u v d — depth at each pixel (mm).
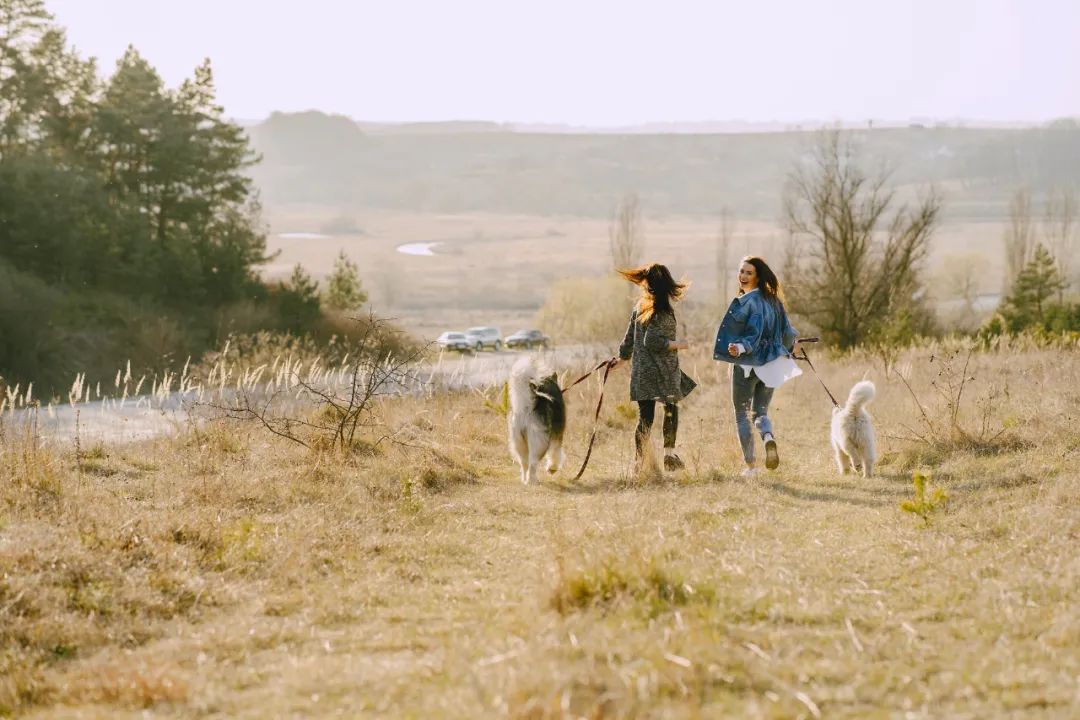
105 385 26938
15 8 39562
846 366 19891
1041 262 40062
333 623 5082
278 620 5148
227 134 41594
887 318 33344
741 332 8852
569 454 11109
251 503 7934
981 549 5949
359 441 10508
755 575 5426
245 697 4012
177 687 4102
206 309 36438
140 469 9570
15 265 32781
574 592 4895
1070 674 3904
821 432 12453
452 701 3697
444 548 6652
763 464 9648
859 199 35812
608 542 6043
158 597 5434
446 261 187000
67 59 41094
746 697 3717
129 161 40594
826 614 4746
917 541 6168
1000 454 8938
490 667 4035
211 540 6480
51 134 39625
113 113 39156
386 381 11469
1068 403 10453
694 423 13484
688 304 30438
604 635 4258
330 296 49031
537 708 3496
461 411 13188
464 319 112750
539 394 9422
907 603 4996
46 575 5496
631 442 12023
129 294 35125
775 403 15633
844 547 6137
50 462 8523
